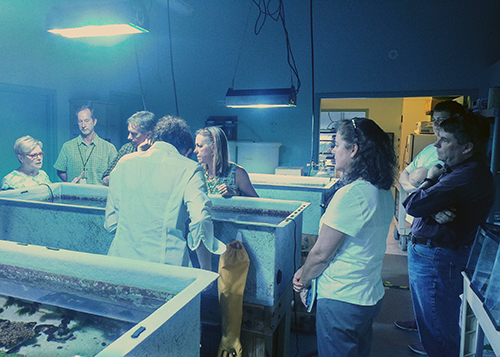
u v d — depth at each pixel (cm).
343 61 514
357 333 141
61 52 492
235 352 170
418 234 194
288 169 473
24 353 96
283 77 539
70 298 126
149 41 588
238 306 170
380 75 502
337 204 136
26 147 274
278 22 533
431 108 554
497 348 121
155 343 82
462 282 185
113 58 587
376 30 497
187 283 112
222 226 179
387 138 141
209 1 559
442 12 472
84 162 360
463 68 472
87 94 540
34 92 456
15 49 428
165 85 589
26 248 138
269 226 170
